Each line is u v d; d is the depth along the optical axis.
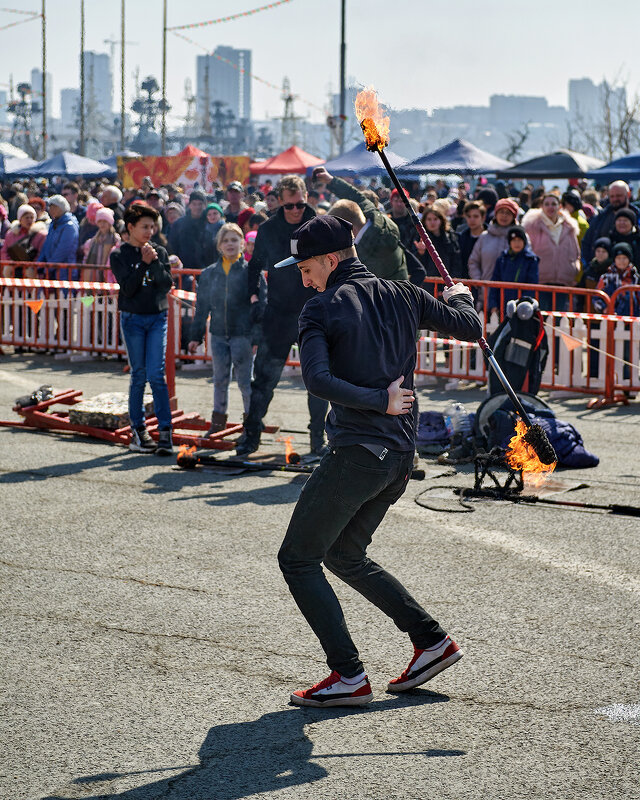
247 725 3.82
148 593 5.17
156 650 4.50
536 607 4.95
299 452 8.18
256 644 4.55
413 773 3.45
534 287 10.74
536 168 22.78
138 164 30.12
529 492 6.98
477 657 4.41
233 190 16.48
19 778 3.45
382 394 3.64
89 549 5.86
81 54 58.28
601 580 5.31
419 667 4.05
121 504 6.79
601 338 10.41
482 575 5.39
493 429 7.83
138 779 3.44
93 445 8.60
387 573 4.04
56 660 4.40
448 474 7.53
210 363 12.59
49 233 13.55
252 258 8.12
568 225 11.89
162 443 8.22
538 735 3.71
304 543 3.84
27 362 13.15
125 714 3.91
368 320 3.73
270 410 9.96
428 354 11.54
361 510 3.93
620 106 40.31
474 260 11.64
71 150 123.56
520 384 8.16
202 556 5.73
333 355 3.73
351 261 3.85
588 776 3.42
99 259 13.20
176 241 13.75
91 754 3.61
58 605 5.02
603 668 4.29
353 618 4.83
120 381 11.70
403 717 3.87
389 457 3.75
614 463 7.87
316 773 3.46
